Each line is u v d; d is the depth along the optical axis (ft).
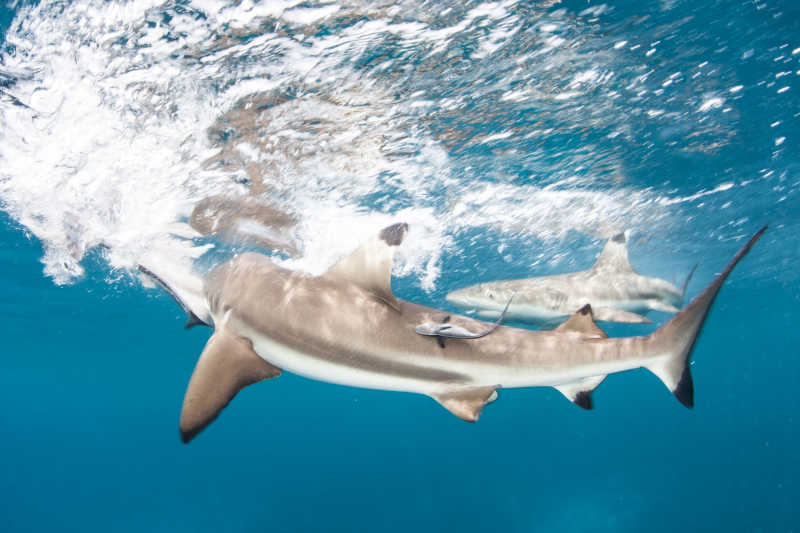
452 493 114.01
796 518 77.10
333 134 21.13
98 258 34.63
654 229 40.63
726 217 41.37
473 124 22.04
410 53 16.81
